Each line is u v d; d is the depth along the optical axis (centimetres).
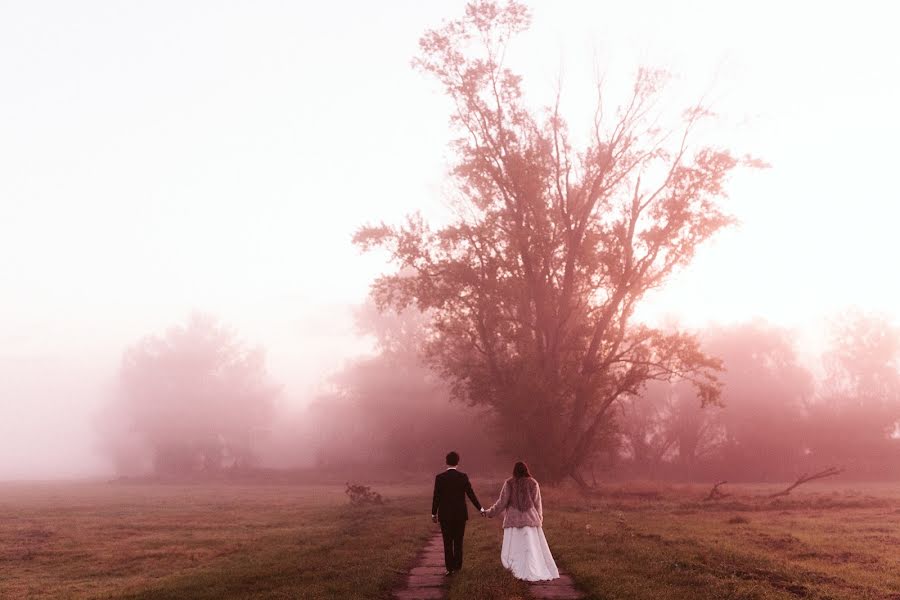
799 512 2620
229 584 1210
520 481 1181
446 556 1245
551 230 3856
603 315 3794
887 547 1555
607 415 3900
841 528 1984
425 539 1895
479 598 974
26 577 1557
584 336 3834
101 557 1834
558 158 3912
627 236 3719
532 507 1163
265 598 1059
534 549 1138
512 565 1140
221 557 1731
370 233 3922
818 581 1121
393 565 1348
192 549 1931
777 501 3008
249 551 1791
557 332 3788
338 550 1625
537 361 3784
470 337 4053
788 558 1405
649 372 3781
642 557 1308
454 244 3922
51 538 2308
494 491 3534
